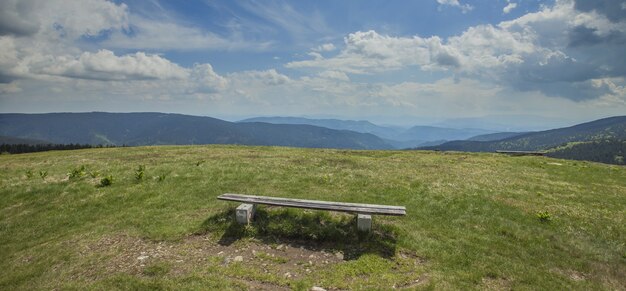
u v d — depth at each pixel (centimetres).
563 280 1141
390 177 2659
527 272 1167
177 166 2988
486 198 2080
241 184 2320
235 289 992
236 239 1368
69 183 2333
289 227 1388
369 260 1187
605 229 1617
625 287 1119
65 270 1138
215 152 4662
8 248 1434
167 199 1955
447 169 3356
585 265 1257
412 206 1897
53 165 3538
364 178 2573
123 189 2152
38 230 1619
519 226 1619
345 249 1285
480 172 3212
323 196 2047
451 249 1324
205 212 1697
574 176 3238
